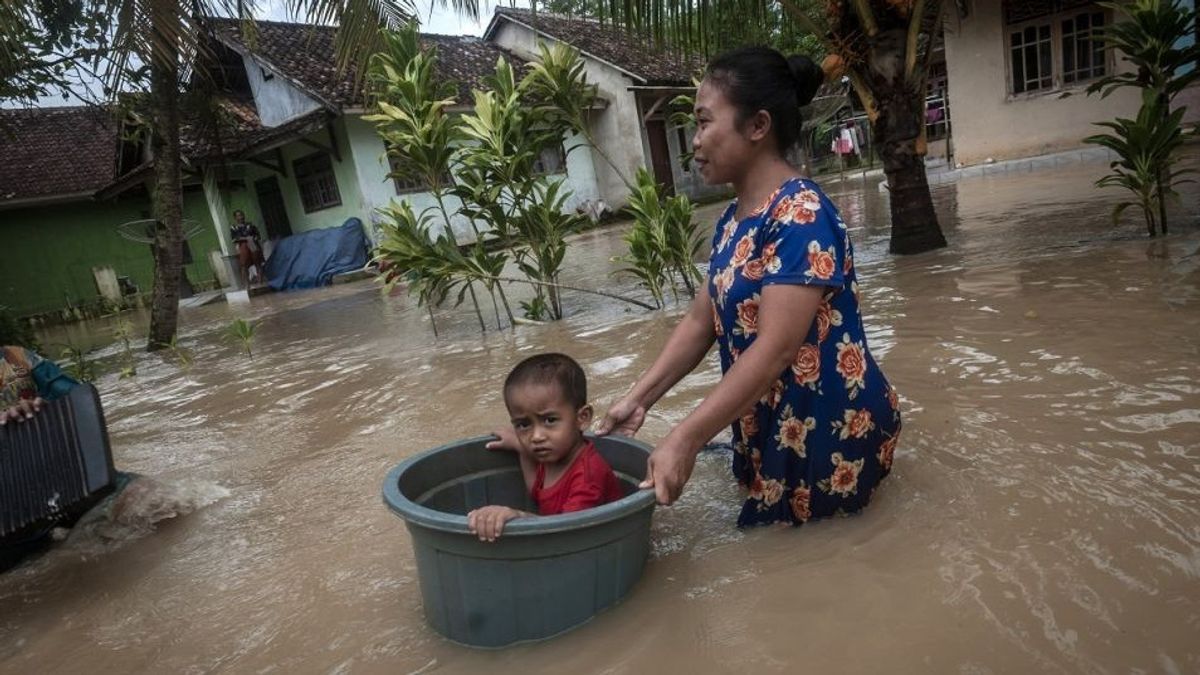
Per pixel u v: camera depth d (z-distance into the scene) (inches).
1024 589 65.1
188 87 353.4
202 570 97.3
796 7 245.6
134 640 82.6
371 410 164.7
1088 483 80.4
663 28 220.7
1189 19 186.9
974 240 246.4
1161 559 66.0
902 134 239.9
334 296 477.1
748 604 69.9
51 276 690.8
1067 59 449.1
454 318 283.4
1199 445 84.3
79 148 754.2
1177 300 138.9
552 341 203.3
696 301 94.9
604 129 764.6
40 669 80.0
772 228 77.0
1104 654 56.2
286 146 645.3
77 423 103.9
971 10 470.0
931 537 75.8
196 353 311.9
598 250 466.3
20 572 104.8
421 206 632.4
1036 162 450.6
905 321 158.9
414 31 227.5
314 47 661.3
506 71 226.5
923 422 103.9
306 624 79.6
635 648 66.1
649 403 94.1
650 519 76.4
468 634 70.5
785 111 81.2
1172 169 312.8
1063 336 130.0
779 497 83.1
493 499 95.0
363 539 98.3
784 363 74.0
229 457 146.7
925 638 61.2
